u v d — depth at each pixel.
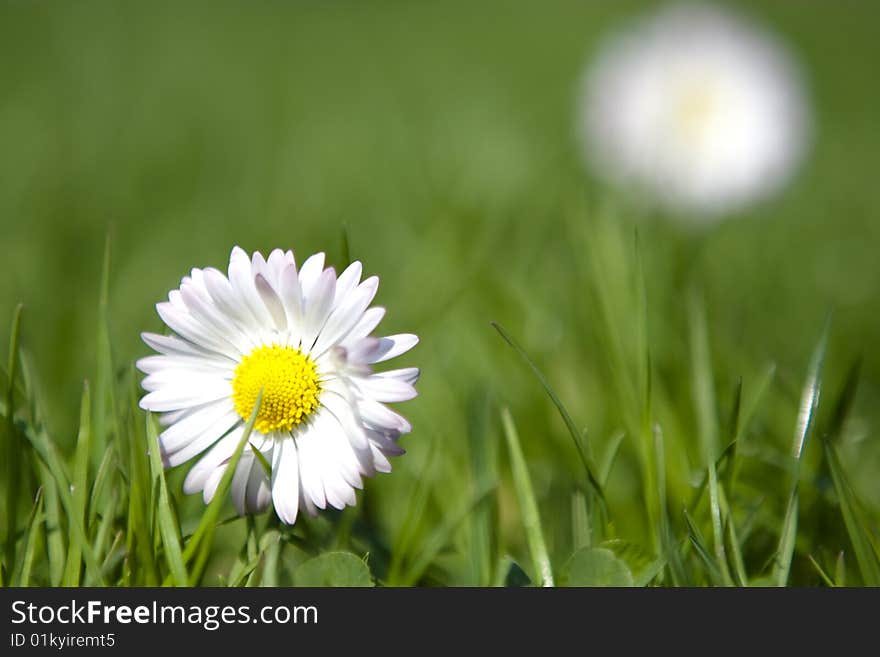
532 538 0.30
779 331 0.38
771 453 0.32
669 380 0.34
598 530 0.31
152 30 1.53
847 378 0.32
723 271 0.45
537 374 0.31
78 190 0.59
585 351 0.36
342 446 0.30
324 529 0.31
